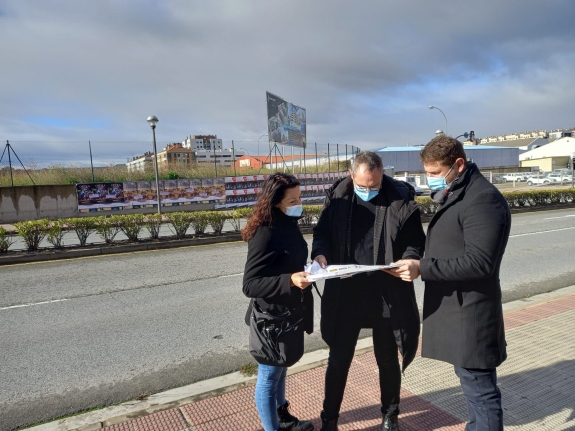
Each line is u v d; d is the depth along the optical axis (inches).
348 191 102.0
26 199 766.5
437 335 87.4
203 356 166.7
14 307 238.7
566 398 118.6
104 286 283.1
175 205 875.4
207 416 115.2
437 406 116.7
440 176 85.5
